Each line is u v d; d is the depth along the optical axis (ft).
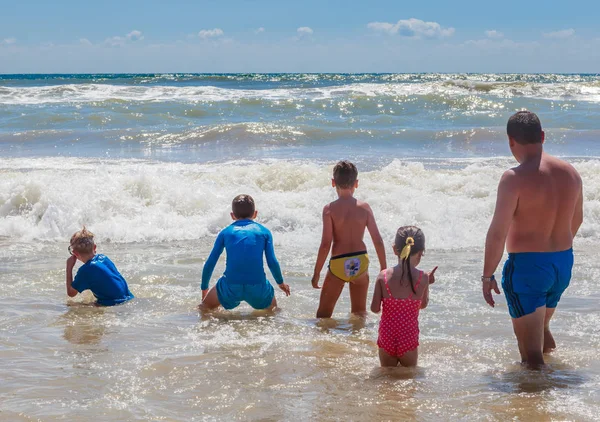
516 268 13.14
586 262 23.15
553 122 68.95
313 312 18.40
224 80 180.45
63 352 14.37
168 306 18.63
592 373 13.05
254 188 33.63
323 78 214.48
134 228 28.04
